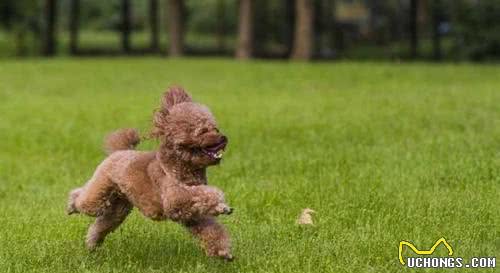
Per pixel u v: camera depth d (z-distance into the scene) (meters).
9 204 10.48
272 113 17.67
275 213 9.17
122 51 48.91
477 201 9.09
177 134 6.30
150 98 21.75
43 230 8.69
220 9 55.31
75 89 24.95
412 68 30.19
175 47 42.38
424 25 52.44
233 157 12.74
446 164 11.25
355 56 48.66
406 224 8.34
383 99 19.70
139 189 6.56
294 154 12.73
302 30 39.22
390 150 12.64
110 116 18.27
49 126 17.03
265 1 53.44
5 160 13.76
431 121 15.73
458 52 43.78
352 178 10.64
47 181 12.02
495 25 42.88
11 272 7.30
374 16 56.59
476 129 14.66
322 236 8.09
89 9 67.19
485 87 22.52
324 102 19.56
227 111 18.14
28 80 27.70
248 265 7.14
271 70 29.89
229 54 49.12
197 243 7.59
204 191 6.20
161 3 68.31
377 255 7.38
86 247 7.70
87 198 6.96
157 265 7.30
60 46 52.97
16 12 52.06
